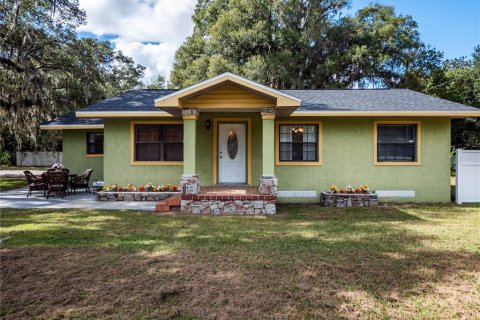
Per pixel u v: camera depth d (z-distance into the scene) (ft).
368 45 84.69
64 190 37.11
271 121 27.96
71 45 52.08
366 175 33.65
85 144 44.27
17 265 14.64
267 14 86.17
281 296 11.60
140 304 11.01
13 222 23.56
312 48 86.28
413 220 24.72
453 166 53.83
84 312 10.50
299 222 24.08
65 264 14.78
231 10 86.58
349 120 33.73
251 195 27.35
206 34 100.37
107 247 17.39
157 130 35.68
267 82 80.74
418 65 87.97
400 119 33.53
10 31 42.88
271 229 21.77
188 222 23.93
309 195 33.86
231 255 16.10
